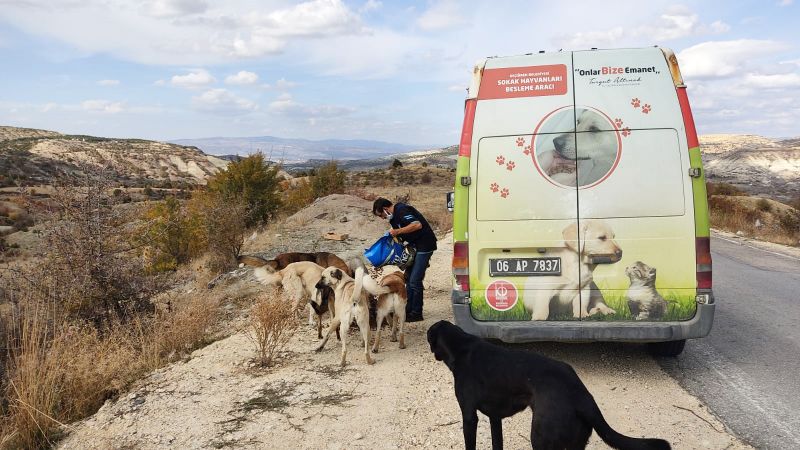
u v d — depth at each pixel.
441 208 29.25
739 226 22.52
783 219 22.61
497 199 5.60
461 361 3.95
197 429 4.84
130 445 4.63
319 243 16.88
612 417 4.83
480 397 3.82
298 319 8.12
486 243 5.62
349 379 5.91
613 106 5.45
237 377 6.07
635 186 5.40
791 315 8.41
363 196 28.98
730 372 5.98
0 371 6.28
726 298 9.66
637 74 5.46
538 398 3.46
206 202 18.70
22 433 4.93
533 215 5.54
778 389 5.46
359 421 4.88
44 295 7.97
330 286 6.73
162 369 6.51
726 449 4.24
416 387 5.64
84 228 8.34
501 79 5.63
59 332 6.98
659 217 5.37
